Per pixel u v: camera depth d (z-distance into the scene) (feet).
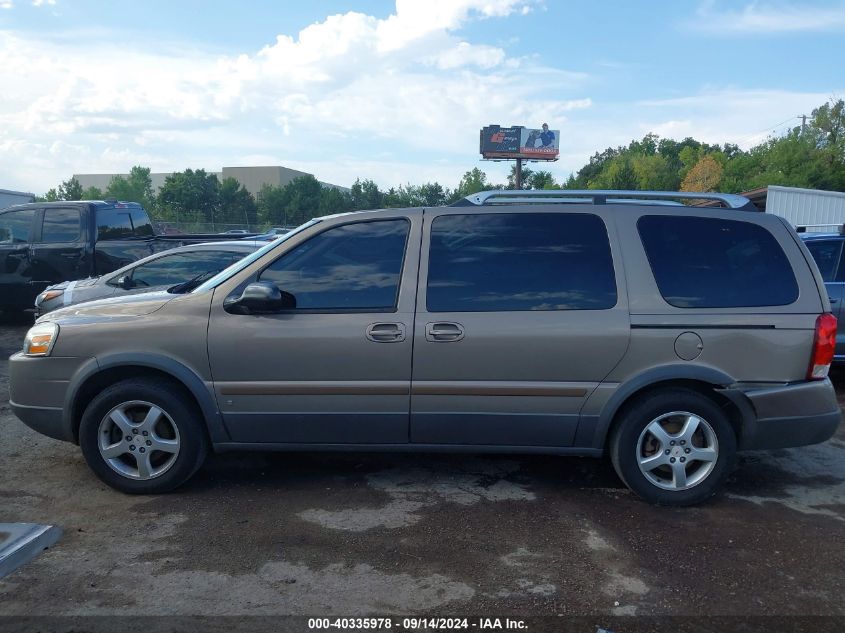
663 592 10.41
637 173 252.83
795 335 13.07
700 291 13.24
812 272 13.44
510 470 15.51
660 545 11.92
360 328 13.19
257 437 13.82
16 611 9.81
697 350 13.01
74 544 11.87
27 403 14.08
